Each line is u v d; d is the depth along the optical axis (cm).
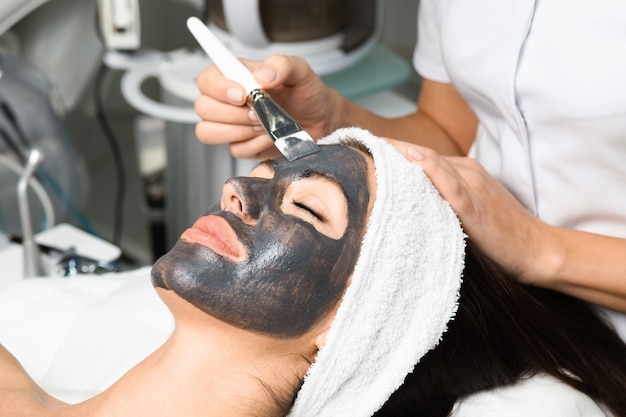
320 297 71
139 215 190
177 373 73
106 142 191
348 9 132
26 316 97
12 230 123
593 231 86
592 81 77
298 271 70
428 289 75
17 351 93
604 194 82
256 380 72
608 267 80
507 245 79
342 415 75
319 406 74
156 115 127
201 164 132
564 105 79
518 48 81
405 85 172
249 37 124
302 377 74
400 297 73
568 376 83
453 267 75
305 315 71
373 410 75
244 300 70
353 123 97
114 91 183
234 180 74
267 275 70
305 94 89
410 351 75
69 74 161
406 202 73
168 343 75
